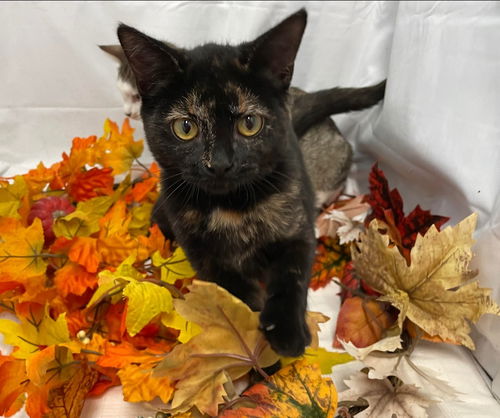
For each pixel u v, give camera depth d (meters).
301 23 0.21
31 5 0.35
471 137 0.25
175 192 0.24
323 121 0.36
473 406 0.22
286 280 0.22
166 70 0.22
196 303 0.20
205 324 0.20
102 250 0.27
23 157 0.39
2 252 0.24
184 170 0.22
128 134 0.32
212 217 0.24
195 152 0.22
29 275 0.25
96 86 0.38
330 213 0.30
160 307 0.22
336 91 0.34
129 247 0.27
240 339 0.20
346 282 0.27
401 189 0.33
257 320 0.21
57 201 0.29
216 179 0.21
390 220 0.25
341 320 0.24
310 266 0.24
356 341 0.24
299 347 0.20
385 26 0.36
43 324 0.22
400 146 0.31
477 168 0.24
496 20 0.24
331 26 0.37
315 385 0.20
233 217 0.24
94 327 0.25
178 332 0.24
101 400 0.22
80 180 0.30
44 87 0.37
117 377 0.23
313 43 0.37
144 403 0.22
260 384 0.21
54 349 0.21
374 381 0.21
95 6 0.36
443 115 0.27
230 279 0.25
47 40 0.36
